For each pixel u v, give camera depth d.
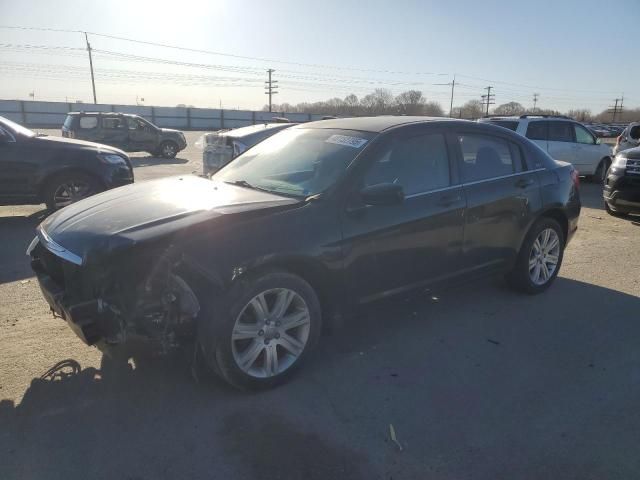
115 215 3.26
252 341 3.18
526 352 3.92
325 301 3.53
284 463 2.63
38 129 41.03
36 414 2.97
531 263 5.05
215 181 4.16
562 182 5.19
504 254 4.70
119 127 20.02
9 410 2.99
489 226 4.46
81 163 7.96
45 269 3.45
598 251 6.98
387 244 3.69
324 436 2.85
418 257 3.94
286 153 4.18
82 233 3.10
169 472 2.55
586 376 3.59
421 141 4.09
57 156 7.83
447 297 5.02
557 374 3.60
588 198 12.06
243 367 3.12
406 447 2.78
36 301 4.62
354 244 3.49
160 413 3.01
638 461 2.72
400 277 3.86
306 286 3.30
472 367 3.66
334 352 3.83
